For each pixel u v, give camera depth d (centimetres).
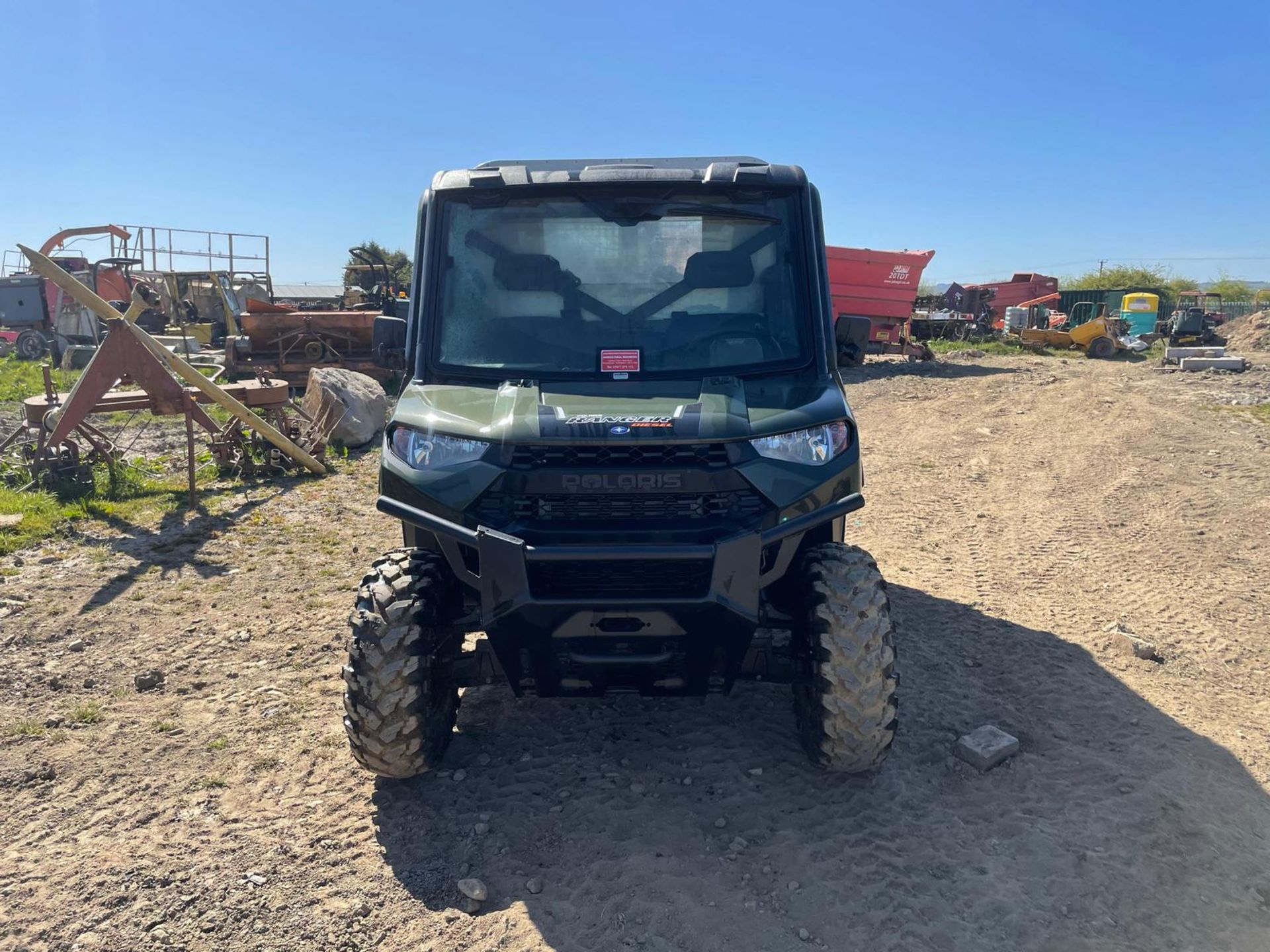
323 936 296
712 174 403
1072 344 2958
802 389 371
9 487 889
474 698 462
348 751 411
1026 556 707
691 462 333
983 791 379
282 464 1006
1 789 383
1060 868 328
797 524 333
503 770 394
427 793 377
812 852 336
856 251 2372
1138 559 694
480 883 314
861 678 339
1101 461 1052
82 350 2028
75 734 428
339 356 1648
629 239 398
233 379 1622
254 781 389
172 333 2275
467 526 334
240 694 470
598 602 318
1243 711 454
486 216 405
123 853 340
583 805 366
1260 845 345
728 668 346
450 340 395
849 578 345
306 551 716
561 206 402
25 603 594
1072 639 540
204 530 770
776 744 414
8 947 290
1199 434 1195
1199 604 595
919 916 304
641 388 368
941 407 1562
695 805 367
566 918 303
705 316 392
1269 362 2375
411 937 296
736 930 297
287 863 333
